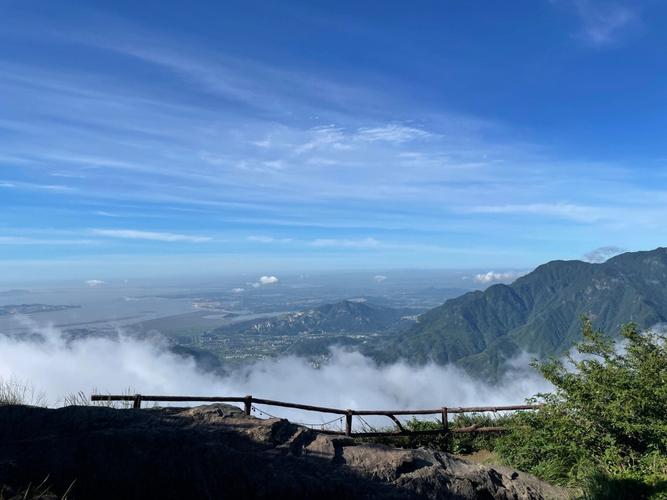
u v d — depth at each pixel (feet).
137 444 15.71
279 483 16.10
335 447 18.85
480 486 19.44
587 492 20.16
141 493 14.99
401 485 17.87
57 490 14.07
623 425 22.08
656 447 21.77
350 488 16.87
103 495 14.66
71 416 16.85
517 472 21.84
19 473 13.97
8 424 16.20
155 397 23.65
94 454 15.12
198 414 18.81
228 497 15.61
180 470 15.52
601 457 22.85
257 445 17.62
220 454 16.22
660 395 22.56
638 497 18.95
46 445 15.02
